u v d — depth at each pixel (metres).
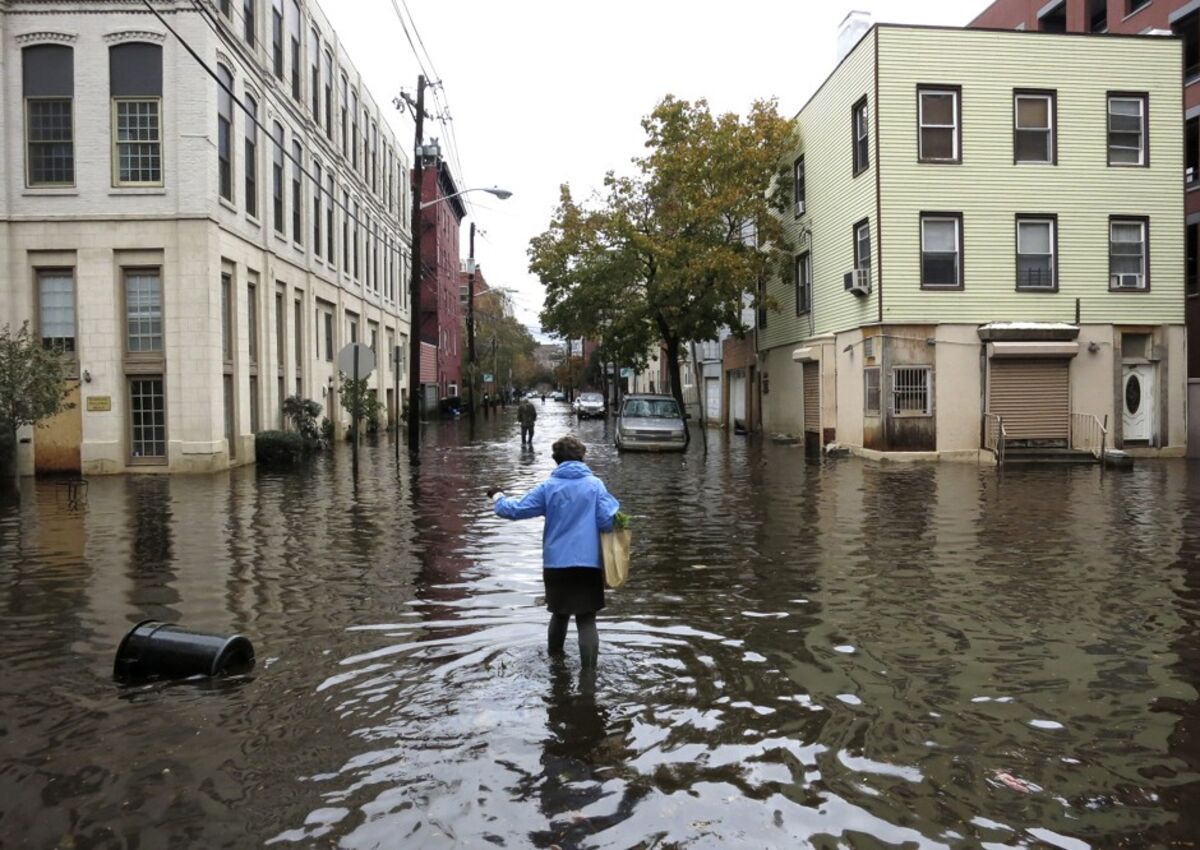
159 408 20.58
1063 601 7.93
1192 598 8.03
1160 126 23.67
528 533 11.79
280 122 25.84
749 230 36.91
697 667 6.12
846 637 6.85
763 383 34.66
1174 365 23.78
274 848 3.77
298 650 6.55
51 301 20.38
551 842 3.82
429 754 4.70
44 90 20.14
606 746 4.79
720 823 3.97
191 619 7.44
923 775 4.45
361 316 37.38
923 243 22.98
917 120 22.86
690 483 17.83
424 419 52.34
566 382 111.88
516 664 6.20
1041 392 23.11
